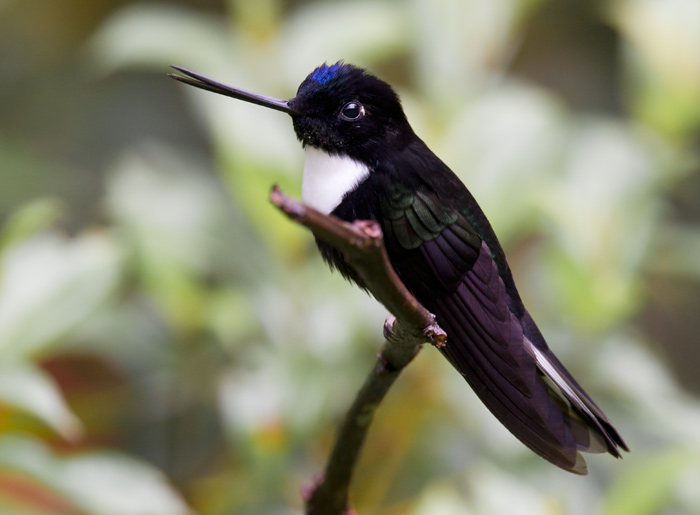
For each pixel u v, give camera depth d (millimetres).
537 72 13000
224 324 8391
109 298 8656
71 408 8836
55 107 12250
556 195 8047
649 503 7012
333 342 8031
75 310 7578
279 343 8203
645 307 12500
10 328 7418
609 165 8695
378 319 8195
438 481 8141
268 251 8586
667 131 8906
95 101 12297
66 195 11148
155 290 8461
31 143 11898
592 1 12555
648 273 10938
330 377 7922
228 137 7949
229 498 8234
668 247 8930
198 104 9094
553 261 8141
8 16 12352
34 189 10797
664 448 7992
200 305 8570
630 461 8086
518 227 8500
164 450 9438
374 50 9125
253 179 7973
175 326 8688
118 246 8422
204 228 8648
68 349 8664
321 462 8391
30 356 7582
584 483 8203
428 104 8688
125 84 12391
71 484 7066
